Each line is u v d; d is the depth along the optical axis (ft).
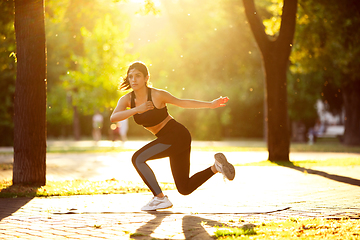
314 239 12.12
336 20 50.49
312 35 53.78
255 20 43.14
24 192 23.17
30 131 25.88
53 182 27.78
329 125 173.37
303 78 91.81
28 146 25.89
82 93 91.50
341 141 100.53
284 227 13.89
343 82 83.61
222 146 79.61
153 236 13.08
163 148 16.84
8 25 32.99
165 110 17.07
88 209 17.99
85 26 48.73
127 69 17.21
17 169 25.99
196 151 64.54
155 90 17.06
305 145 92.99
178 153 17.04
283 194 22.18
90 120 148.56
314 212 16.92
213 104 16.97
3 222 15.58
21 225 15.03
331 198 20.67
